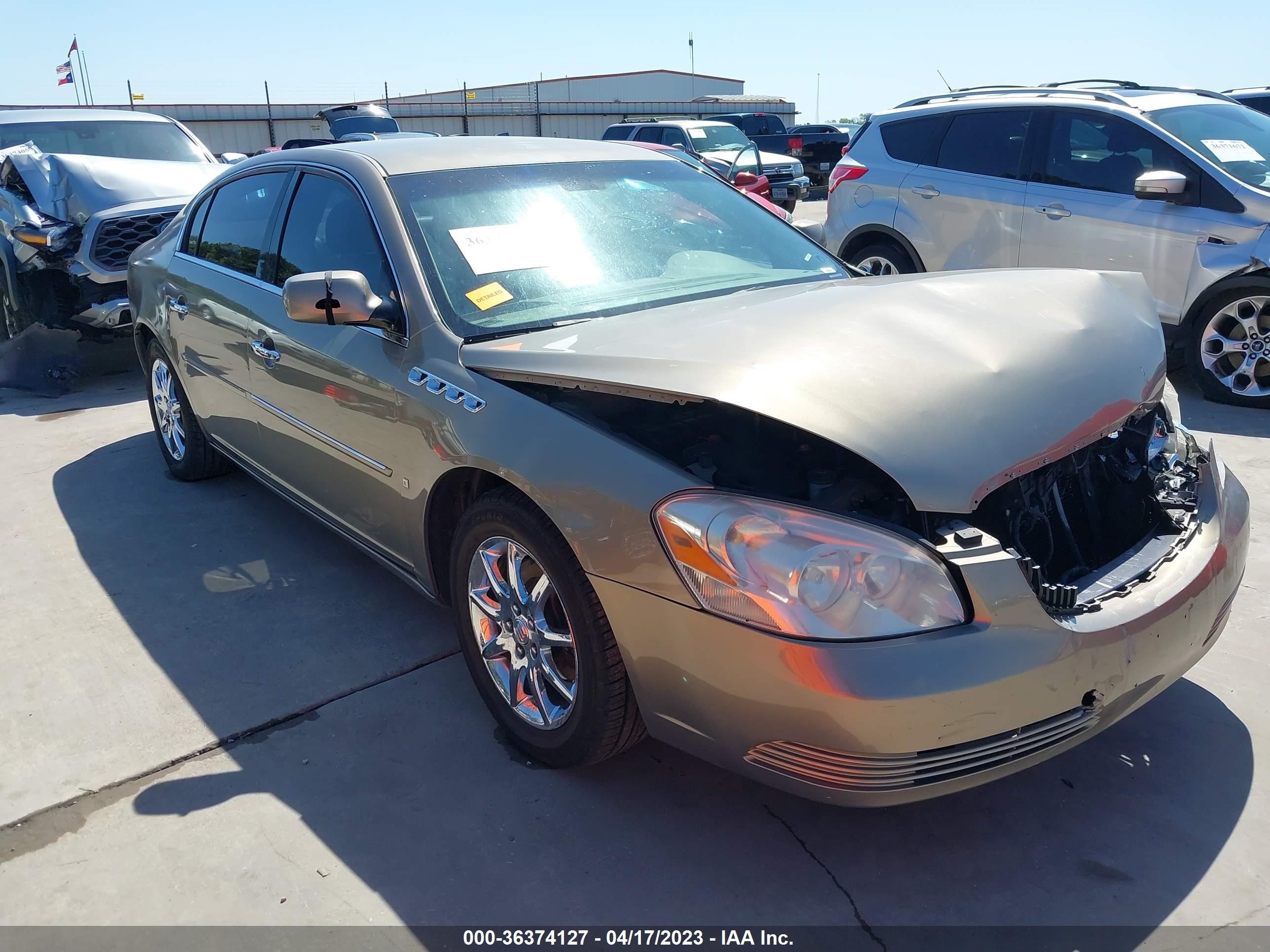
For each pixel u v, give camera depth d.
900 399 2.11
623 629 2.25
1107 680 2.11
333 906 2.24
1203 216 5.71
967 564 1.98
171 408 4.96
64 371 7.24
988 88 7.18
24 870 2.38
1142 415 2.53
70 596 3.82
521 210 3.25
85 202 7.11
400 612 3.65
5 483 5.14
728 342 2.32
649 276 3.17
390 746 2.83
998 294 2.64
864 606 1.96
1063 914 2.16
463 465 2.62
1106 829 2.41
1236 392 5.78
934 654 1.93
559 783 2.65
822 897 2.23
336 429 3.23
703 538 2.07
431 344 2.82
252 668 3.27
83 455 5.58
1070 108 6.37
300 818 2.54
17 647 3.45
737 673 2.05
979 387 2.19
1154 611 2.19
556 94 55.34
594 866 2.35
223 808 2.58
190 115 29.19
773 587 1.99
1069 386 2.29
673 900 2.23
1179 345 6.11
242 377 3.88
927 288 2.69
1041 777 2.60
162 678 3.23
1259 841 2.34
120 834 2.49
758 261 3.45
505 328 2.83
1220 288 5.68
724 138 17.47
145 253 5.01
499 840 2.44
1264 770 2.59
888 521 2.11
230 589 3.85
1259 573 3.66
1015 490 2.24
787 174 17.73
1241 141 6.09
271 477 4.03
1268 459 4.88
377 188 3.20
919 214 7.11
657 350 2.34
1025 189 6.52
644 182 3.62
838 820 2.48
